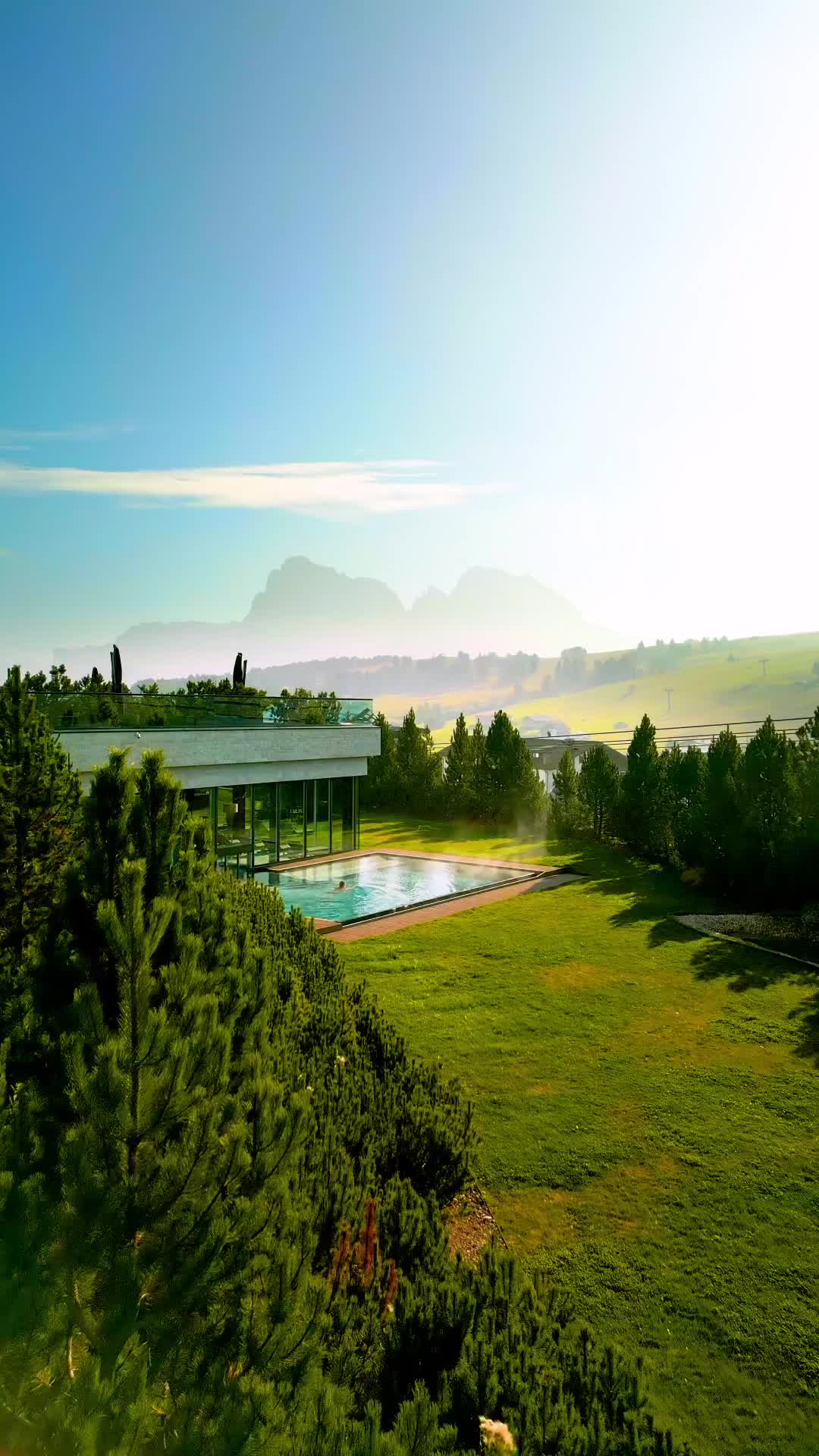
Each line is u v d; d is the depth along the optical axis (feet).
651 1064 36.81
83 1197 11.88
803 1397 19.22
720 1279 23.11
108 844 18.22
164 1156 13.24
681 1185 27.58
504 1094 33.99
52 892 31.55
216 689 101.86
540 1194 27.12
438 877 78.02
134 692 87.86
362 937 57.47
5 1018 16.88
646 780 87.81
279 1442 10.56
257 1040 20.18
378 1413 12.50
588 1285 22.86
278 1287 13.37
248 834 81.56
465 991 46.21
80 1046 13.65
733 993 45.73
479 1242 24.54
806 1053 37.78
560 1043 39.04
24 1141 13.12
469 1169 26.63
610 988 46.60
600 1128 31.27
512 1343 15.79
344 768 90.79
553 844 96.17
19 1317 10.21
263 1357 12.54
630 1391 15.25
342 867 83.51
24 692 34.37
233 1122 14.74
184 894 19.34
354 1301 16.93
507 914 63.62
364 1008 34.71
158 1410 10.69
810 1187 27.48
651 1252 24.25
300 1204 16.80
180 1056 13.56
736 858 66.03
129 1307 11.40
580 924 60.29
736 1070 36.11
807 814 62.69
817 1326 21.36
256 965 21.22
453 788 118.93
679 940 55.93
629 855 88.53
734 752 70.64
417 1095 28.32
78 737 66.90
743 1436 18.16
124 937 13.97
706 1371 19.92
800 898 63.52
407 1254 20.34
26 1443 9.30
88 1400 9.66
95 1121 12.95
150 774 19.16
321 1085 25.50
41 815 31.83
